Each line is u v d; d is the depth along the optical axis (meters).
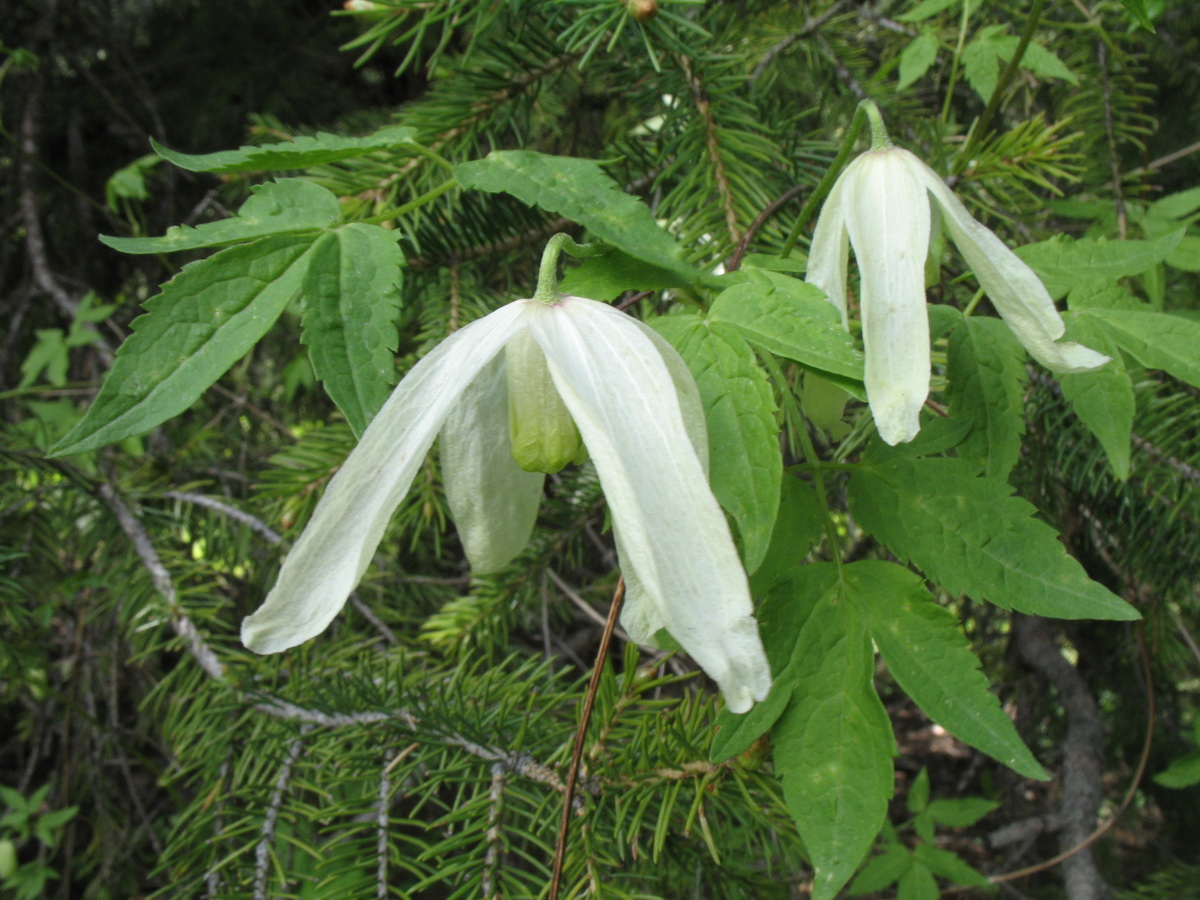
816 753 0.11
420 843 0.14
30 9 0.34
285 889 0.16
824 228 0.13
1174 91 0.30
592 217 0.12
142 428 0.11
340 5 0.35
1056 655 0.28
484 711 0.16
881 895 0.34
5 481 0.25
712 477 0.11
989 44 0.18
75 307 0.32
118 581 0.22
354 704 0.16
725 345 0.11
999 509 0.11
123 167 0.37
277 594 0.10
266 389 0.35
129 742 0.29
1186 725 0.34
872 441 0.12
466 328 0.11
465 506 0.13
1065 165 0.18
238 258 0.11
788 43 0.22
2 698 0.30
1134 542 0.19
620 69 0.19
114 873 0.30
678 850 0.15
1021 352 0.13
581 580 0.29
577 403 0.10
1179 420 0.18
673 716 0.14
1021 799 0.34
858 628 0.11
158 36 0.37
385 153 0.19
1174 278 0.23
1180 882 0.26
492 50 0.19
